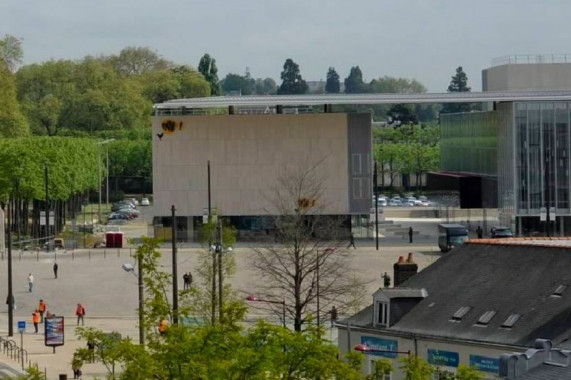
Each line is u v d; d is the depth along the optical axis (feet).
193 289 432.25
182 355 332.60
